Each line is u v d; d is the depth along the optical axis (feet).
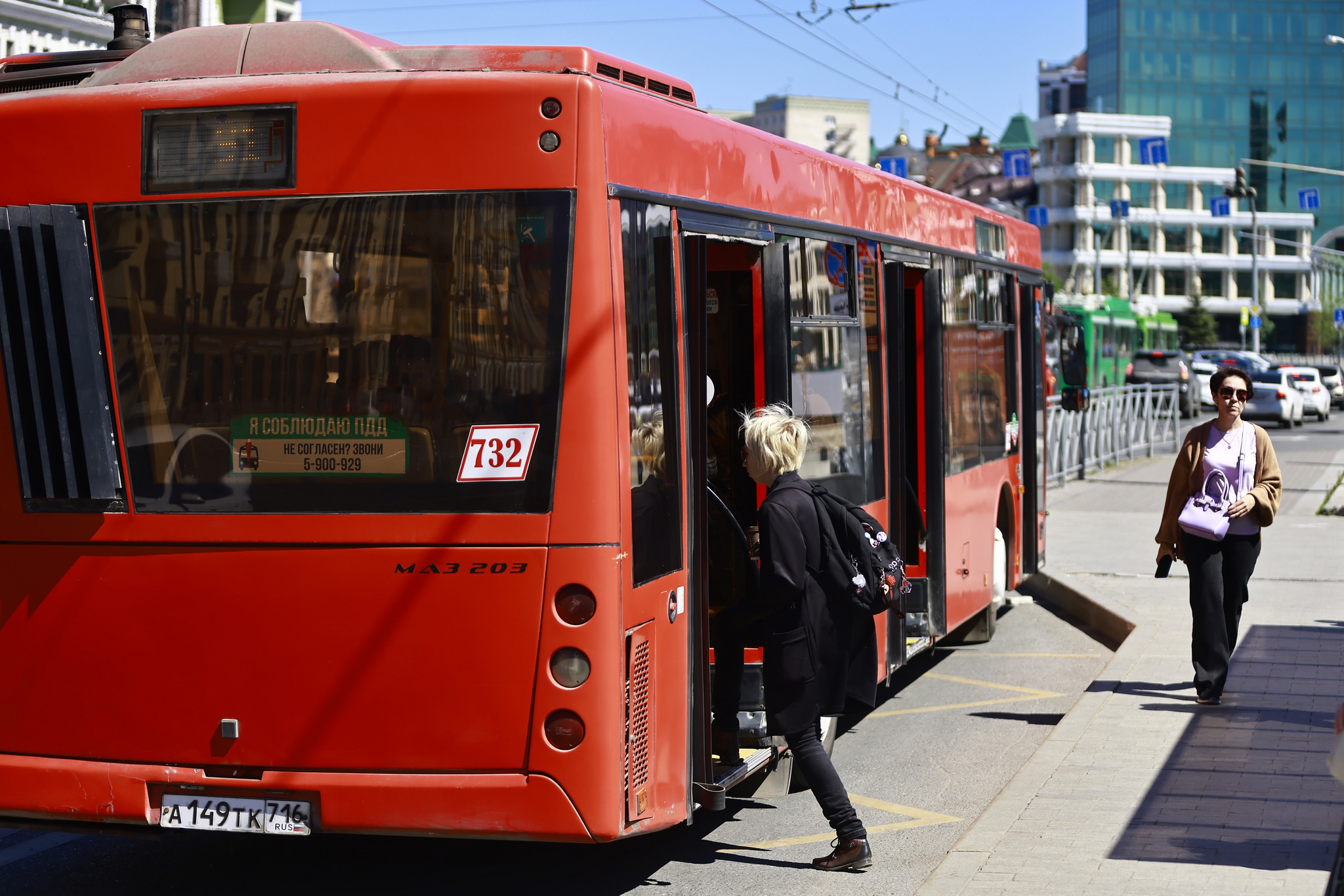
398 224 15.64
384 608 15.61
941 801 22.91
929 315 29.07
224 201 15.97
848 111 585.63
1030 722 28.17
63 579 16.35
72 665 16.37
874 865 19.61
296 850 20.59
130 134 16.17
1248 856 18.12
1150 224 358.23
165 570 16.11
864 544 18.80
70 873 19.56
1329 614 36.14
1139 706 26.53
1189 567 26.73
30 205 16.28
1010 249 37.14
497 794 15.40
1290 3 361.71
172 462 16.11
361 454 15.70
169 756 16.17
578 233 15.34
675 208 17.42
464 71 15.76
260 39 16.80
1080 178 354.74
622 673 15.57
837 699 18.85
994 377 35.04
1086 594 40.11
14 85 18.21
